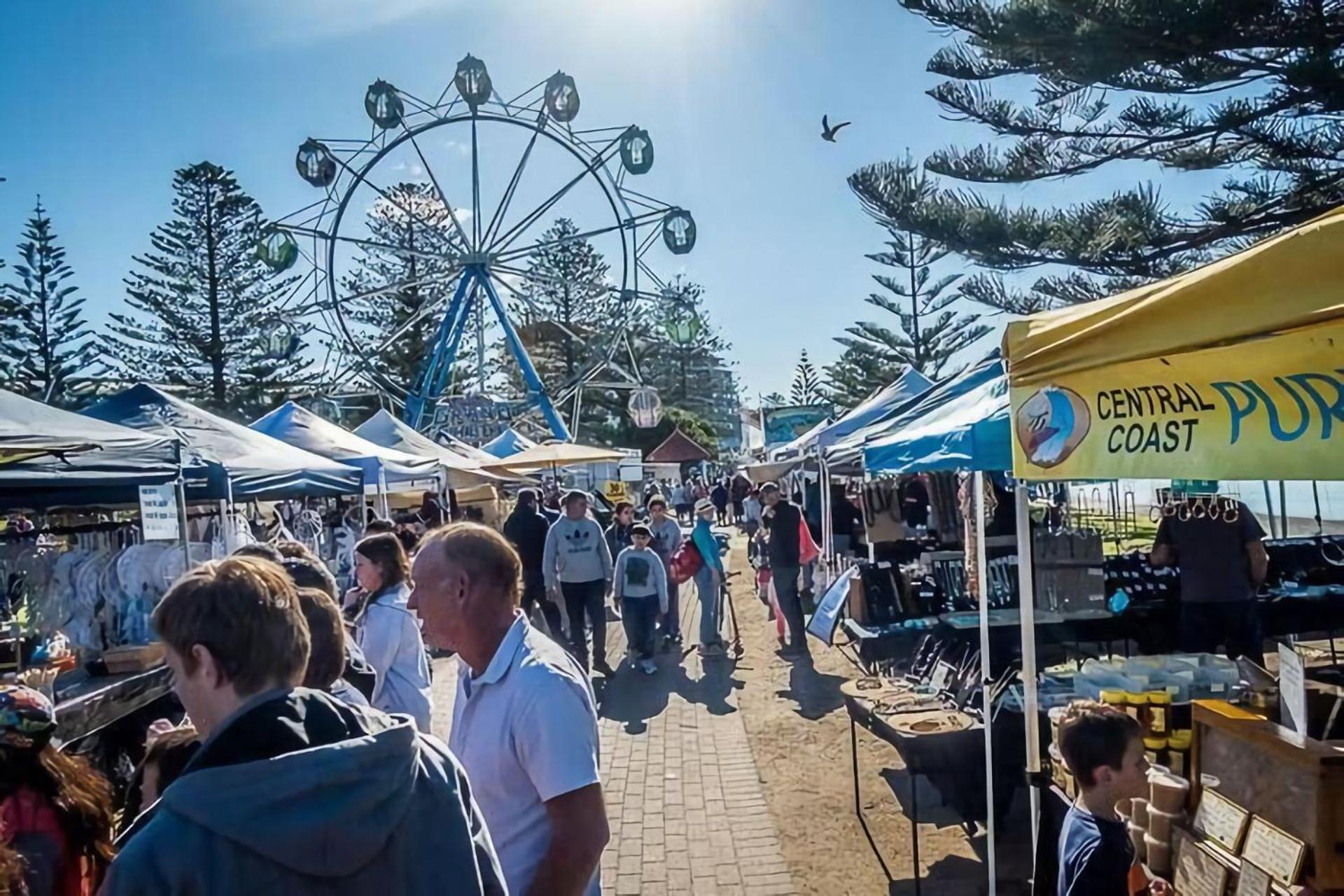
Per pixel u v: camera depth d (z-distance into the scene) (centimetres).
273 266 2208
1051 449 272
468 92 2378
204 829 123
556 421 2516
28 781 200
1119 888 235
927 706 464
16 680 369
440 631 209
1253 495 1041
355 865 129
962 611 654
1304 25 825
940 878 421
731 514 3200
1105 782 244
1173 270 1001
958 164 1070
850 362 4034
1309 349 177
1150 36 849
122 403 683
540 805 194
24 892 184
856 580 758
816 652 945
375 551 390
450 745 210
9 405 428
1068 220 1002
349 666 340
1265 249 184
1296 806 230
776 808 521
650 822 507
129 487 518
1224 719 263
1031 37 912
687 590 1617
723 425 7494
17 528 589
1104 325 234
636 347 5669
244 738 135
